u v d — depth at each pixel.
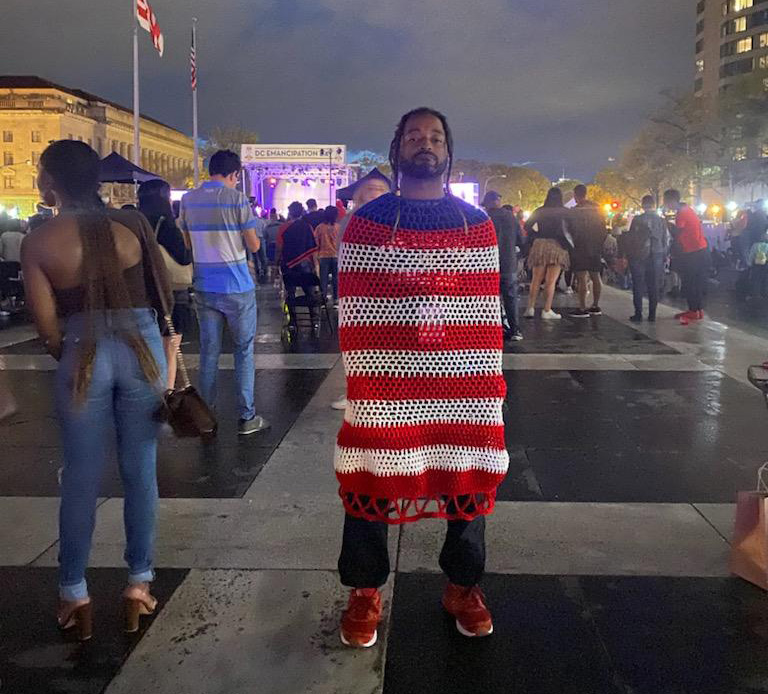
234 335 5.56
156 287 2.94
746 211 24.56
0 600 3.16
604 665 2.72
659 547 3.62
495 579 3.32
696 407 6.29
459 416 2.73
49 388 7.02
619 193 79.88
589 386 7.10
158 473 4.72
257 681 2.62
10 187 89.12
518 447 5.23
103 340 2.71
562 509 4.09
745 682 2.62
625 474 4.67
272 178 33.56
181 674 2.66
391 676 2.67
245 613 3.05
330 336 10.65
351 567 2.78
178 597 3.16
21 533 3.81
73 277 2.67
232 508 4.13
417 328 2.65
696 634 2.90
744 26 99.62
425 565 3.45
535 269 12.23
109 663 2.72
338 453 2.76
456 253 2.66
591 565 3.44
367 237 2.66
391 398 2.68
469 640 2.87
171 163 116.19
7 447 5.25
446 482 2.76
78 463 2.76
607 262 18.91
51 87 90.38
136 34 26.25
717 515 4.00
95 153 2.78
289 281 10.59
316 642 2.85
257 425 5.63
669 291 17.08
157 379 2.83
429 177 2.71
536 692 2.58
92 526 2.85
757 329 11.70
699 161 62.50
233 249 5.46
